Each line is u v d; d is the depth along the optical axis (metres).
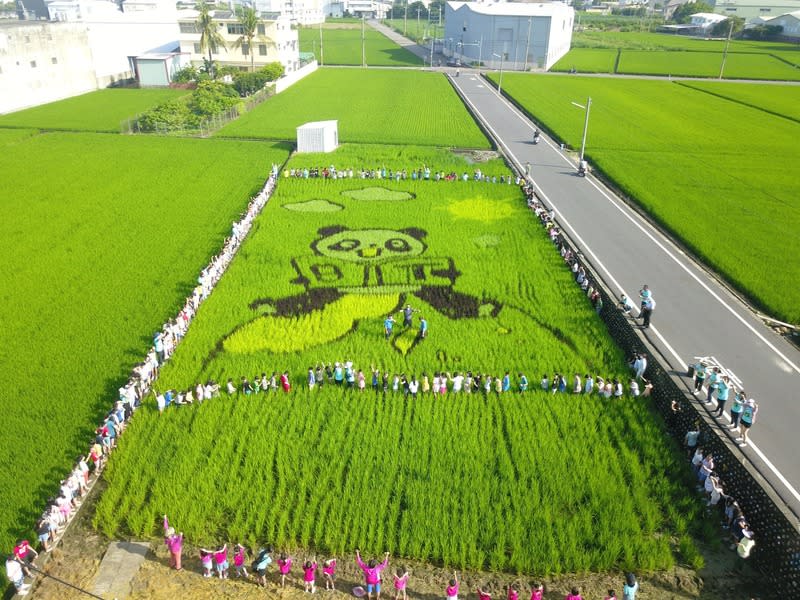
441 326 39.81
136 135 84.50
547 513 25.98
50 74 107.06
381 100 109.12
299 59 147.75
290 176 66.56
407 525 25.67
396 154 75.75
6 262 47.09
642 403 33.06
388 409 32.31
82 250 49.31
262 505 26.25
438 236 52.62
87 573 23.97
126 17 137.00
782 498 25.42
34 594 23.09
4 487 27.14
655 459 29.19
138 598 23.08
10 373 34.59
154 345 36.50
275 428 30.83
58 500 25.62
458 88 122.81
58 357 36.09
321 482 27.41
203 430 30.55
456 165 71.44
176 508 26.19
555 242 51.44
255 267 46.91
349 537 25.28
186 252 49.19
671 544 25.30
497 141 82.38
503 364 36.00
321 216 56.34
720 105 107.38
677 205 58.31
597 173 69.94
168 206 58.72
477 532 25.28
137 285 44.09
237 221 55.16
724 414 30.28
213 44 118.50
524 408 32.50
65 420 31.16
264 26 125.94
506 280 45.53
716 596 23.31
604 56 169.88
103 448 29.16
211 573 24.02
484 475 28.20
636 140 82.62
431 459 28.89
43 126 87.81
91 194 61.50
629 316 39.47
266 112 98.50
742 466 26.34
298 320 40.34
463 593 23.34
